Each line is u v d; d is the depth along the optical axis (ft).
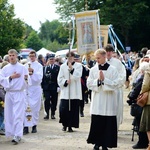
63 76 35.99
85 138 32.32
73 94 35.47
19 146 29.60
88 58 41.81
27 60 40.60
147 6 141.90
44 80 43.86
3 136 33.83
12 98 31.22
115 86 26.66
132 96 27.66
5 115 31.40
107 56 31.71
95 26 39.58
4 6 78.89
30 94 35.53
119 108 32.53
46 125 39.37
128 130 35.55
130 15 141.49
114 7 141.28
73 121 35.37
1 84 31.07
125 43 147.02
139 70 28.27
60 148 28.71
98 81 26.71
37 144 30.19
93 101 27.20
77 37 40.06
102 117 26.86
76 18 40.04
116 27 146.10
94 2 148.56
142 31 150.10
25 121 34.65
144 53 37.78
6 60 36.50
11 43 78.48
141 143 28.50
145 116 24.41
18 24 79.97
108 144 26.66
